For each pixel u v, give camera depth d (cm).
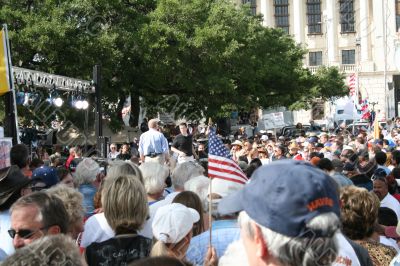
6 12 2661
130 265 272
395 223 723
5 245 510
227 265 310
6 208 542
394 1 7875
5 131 1280
